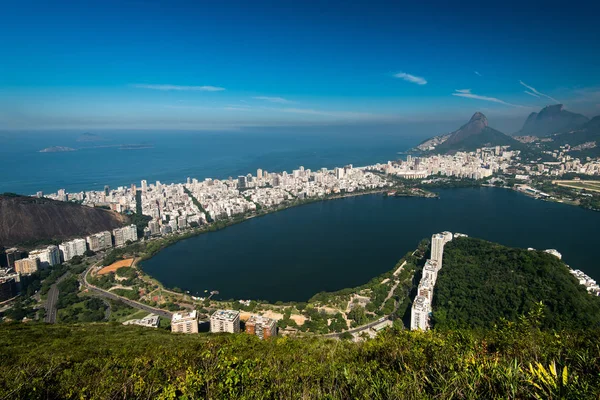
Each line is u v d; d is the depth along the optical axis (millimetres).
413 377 6750
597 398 4727
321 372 8133
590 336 8555
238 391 7504
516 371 5742
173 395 7469
